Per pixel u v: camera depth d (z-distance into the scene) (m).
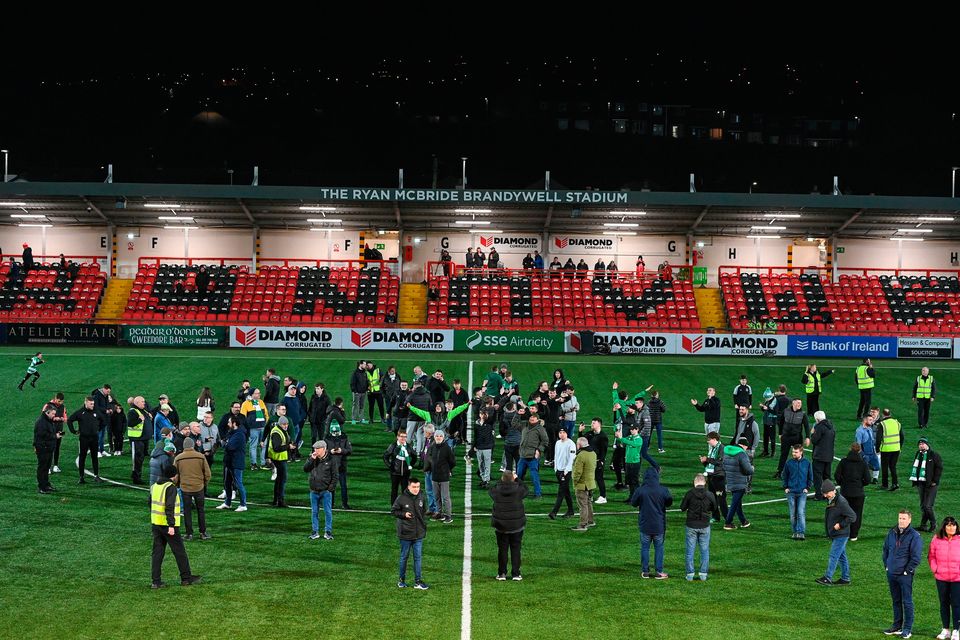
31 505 21.47
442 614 15.23
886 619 15.37
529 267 54.41
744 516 21.50
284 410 22.14
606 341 47.41
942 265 56.91
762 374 41.75
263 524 20.42
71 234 55.19
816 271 56.38
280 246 55.75
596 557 18.48
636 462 23.34
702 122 124.56
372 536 19.64
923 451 20.41
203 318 49.84
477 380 38.88
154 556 16.36
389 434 30.02
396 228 55.12
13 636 14.07
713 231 55.47
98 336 47.16
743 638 14.45
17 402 33.09
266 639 14.08
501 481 17.09
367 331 47.34
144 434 23.80
